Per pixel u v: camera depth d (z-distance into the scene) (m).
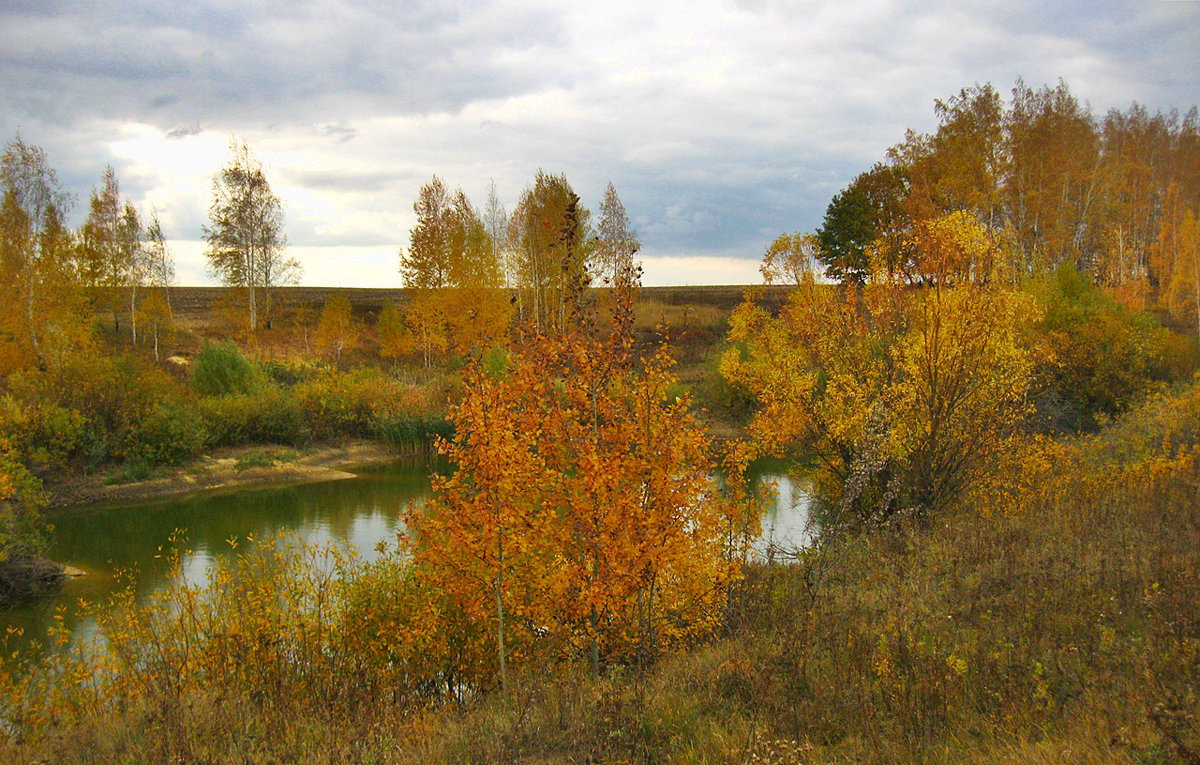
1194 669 5.87
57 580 17.11
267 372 41.41
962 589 9.52
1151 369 28.45
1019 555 10.30
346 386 37.25
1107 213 38.97
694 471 8.73
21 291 35.69
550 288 42.66
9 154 36.53
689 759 5.43
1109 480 15.14
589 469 8.23
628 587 8.35
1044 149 36.78
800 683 6.75
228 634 8.91
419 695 9.23
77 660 10.10
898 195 46.84
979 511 14.95
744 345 38.72
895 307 18.14
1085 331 27.66
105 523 22.84
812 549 12.23
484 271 44.06
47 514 24.14
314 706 7.90
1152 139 46.19
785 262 33.56
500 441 8.09
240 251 48.72
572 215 9.74
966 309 15.89
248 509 24.58
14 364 34.94
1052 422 24.05
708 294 73.75
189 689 7.96
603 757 5.72
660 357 9.07
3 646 13.00
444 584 8.81
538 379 9.34
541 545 8.84
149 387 30.61
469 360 8.90
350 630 9.67
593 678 7.99
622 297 9.39
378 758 6.16
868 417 16.47
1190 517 11.37
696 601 9.67
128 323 48.75
